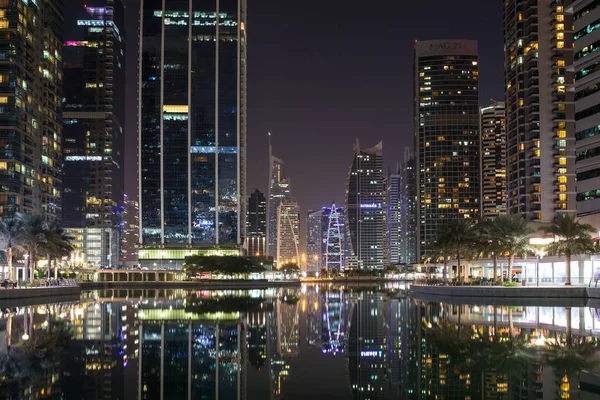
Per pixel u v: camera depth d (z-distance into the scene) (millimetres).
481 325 53812
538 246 114875
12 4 187125
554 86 198250
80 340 45312
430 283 142000
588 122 129750
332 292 168500
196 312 77625
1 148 184875
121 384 29422
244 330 54250
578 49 133125
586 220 127875
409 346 41656
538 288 94562
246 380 31109
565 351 37469
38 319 63750
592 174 128125
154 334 49812
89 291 182500
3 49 186000
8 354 38125
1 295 97375
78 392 27422
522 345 40250
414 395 26828
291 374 32938
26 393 27000
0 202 183125
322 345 44875
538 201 195000
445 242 130875
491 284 108375
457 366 33062
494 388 27422
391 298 117812
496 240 113062
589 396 25656
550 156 197000
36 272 173875
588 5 130125
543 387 27406
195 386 29422
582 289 91438
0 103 185875
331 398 27141
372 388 29062
